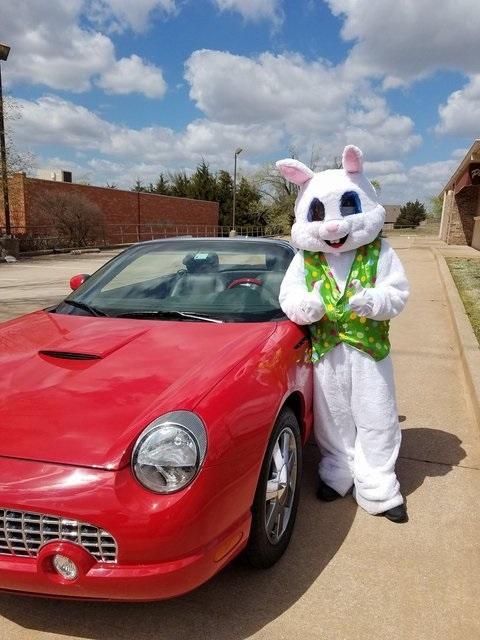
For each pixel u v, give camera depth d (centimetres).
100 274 366
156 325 281
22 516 179
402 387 479
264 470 217
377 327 270
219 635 201
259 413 212
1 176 2031
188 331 269
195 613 212
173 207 4019
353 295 258
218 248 372
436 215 6544
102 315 308
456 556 247
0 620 209
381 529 268
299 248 287
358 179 268
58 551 175
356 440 285
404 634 202
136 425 188
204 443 184
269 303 306
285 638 200
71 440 185
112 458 178
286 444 247
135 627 205
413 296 913
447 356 570
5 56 1912
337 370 275
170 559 176
